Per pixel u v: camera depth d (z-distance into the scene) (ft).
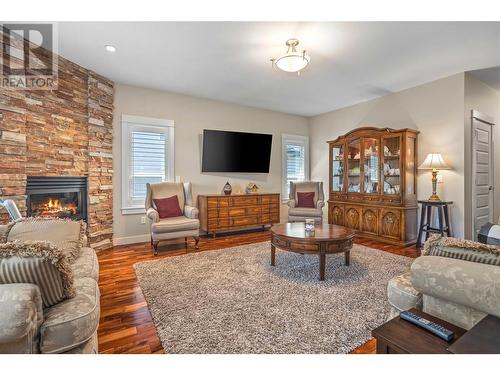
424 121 13.00
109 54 9.73
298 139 19.49
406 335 2.98
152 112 13.74
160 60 10.24
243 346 4.93
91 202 11.32
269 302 6.70
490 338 2.63
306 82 12.76
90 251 6.41
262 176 17.94
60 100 9.97
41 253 3.18
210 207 14.38
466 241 3.93
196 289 7.52
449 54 9.80
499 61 10.45
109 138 12.27
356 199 14.94
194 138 15.14
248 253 11.23
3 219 7.81
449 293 3.52
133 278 8.50
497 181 13.96
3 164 7.88
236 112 16.63
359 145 14.90
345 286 7.66
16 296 2.80
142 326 5.74
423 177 13.09
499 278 3.10
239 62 10.44
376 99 15.29
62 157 10.10
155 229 11.09
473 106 12.10
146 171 13.73
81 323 3.37
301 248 8.41
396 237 12.71
